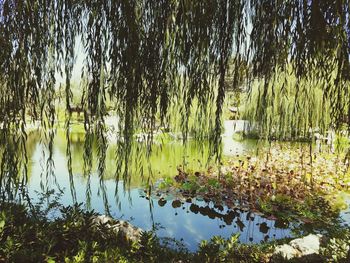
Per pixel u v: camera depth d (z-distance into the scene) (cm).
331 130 168
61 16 166
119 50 162
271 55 154
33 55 162
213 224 520
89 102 171
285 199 602
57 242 218
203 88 168
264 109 165
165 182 690
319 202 618
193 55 164
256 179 747
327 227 507
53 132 177
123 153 181
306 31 144
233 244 342
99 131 174
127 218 508
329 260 268
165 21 159
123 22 160
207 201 614
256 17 158
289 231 496
